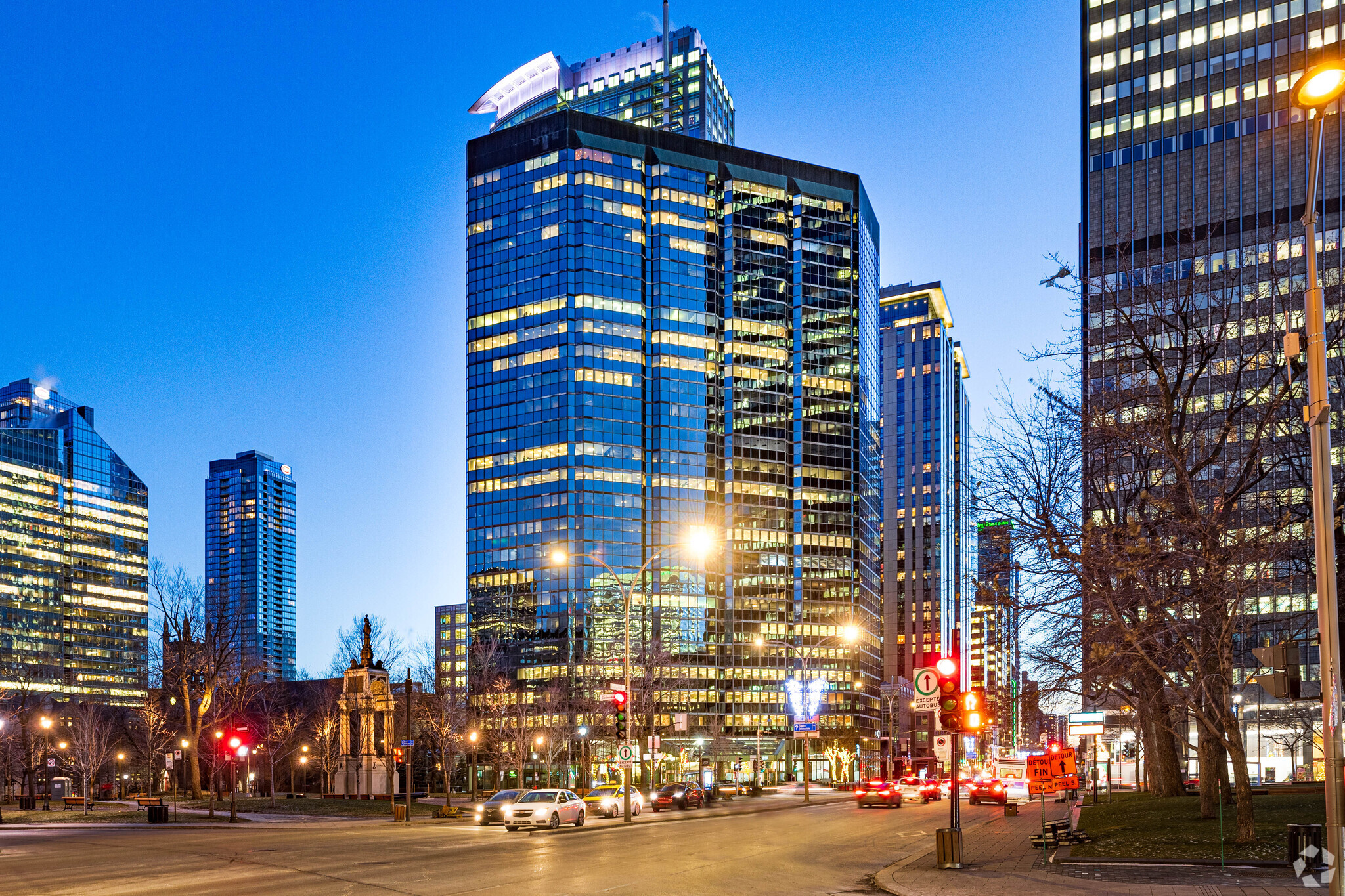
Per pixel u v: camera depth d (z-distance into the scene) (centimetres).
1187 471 2920
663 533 17162
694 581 17162
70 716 12506
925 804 6731
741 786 9119
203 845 3350
